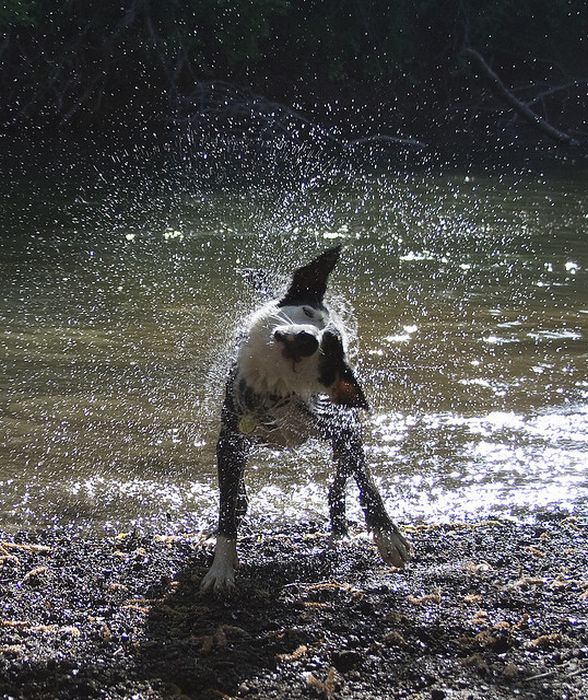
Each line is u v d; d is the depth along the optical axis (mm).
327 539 7449
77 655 5527
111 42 34344
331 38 40156
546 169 35000
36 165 29891
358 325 13508
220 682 5289
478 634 5855
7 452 8969
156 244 19188
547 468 8945
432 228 22391
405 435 9672
